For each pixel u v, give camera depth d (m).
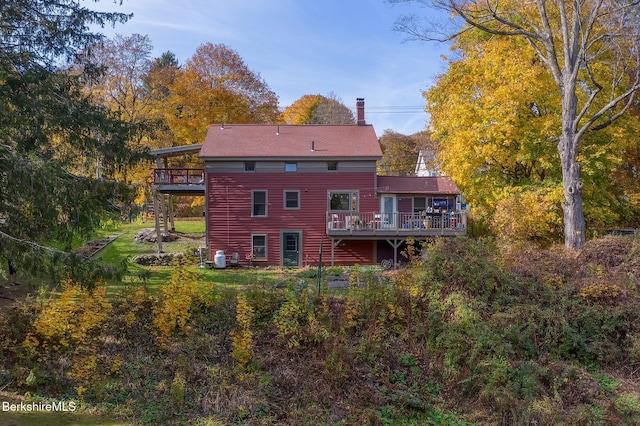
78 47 12.67
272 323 11.10
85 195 10.18
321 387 9.60
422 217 21.62
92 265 9.68
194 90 32.78
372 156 21.98
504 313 11.08
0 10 10.93
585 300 11.69
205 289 11.65
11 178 9.16
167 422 8.23
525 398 9.27
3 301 12.11
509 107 18.59
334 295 12.55
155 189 20.69
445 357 10.38
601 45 19.66
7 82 10.47
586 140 19.91
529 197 18.34
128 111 28.84
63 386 8.70
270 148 22.48
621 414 9.09
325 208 22.27
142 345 10.16
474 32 22.11
